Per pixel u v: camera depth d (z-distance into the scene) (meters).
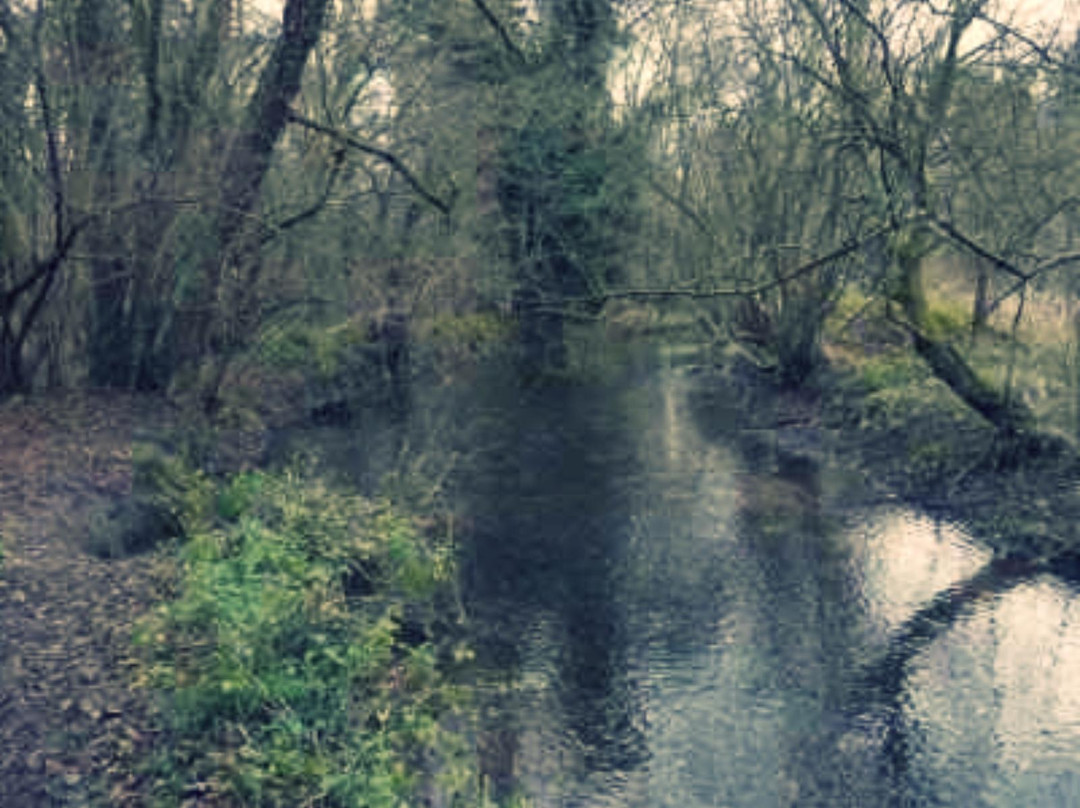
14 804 4.67
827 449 13.10
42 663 5.87
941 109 10.95
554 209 14.41
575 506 10.81
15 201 12.67
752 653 7.84
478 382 14.64
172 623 6.33
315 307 13.53
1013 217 11.47
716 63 14.33
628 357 15.51
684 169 14.84
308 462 11.20
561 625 8.16
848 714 6.82
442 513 10.41
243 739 5.34
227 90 12.27
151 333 12.17
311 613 6.80
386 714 6.01
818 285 14.36
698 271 14.81
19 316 12.66
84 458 9.44
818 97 12.68
